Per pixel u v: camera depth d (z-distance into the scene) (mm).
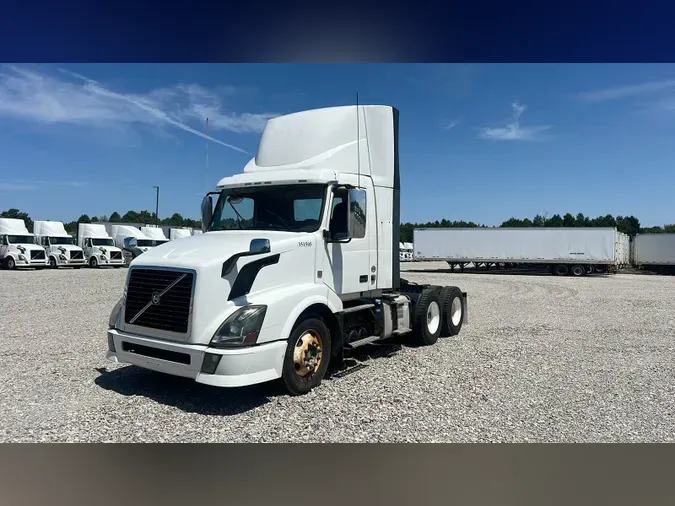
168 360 5297
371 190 7320
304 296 5797
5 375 6473
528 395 5777
